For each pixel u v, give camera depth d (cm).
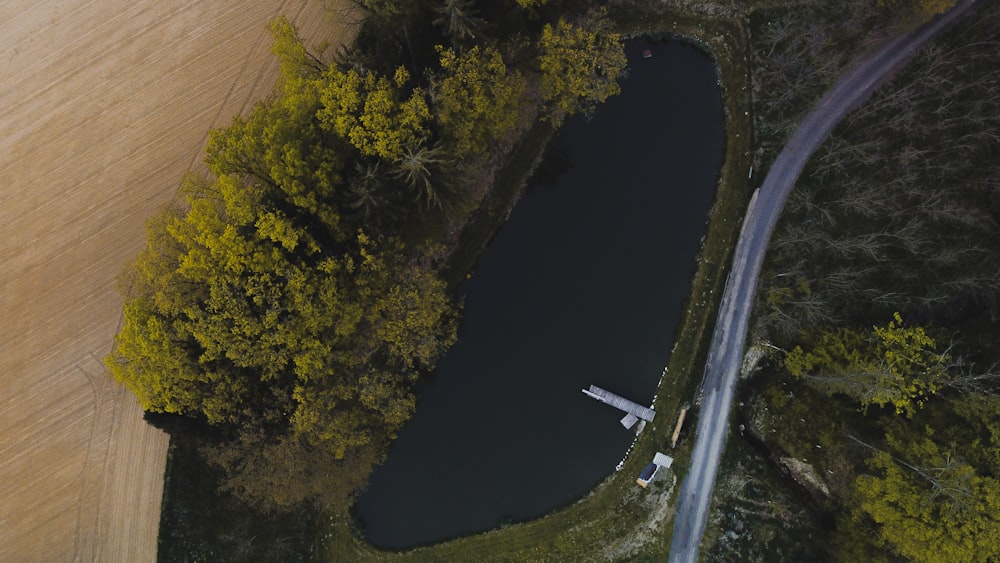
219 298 3688
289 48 3894
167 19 4856
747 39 4825
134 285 4150
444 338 4809
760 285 4728
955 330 4159
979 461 3697
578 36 4022
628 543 4750
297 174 3641
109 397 4797
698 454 4734
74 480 4753
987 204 4209
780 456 4594
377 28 4116
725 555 4625
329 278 3822
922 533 3659
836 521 4359
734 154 4850
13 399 4816
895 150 4450
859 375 4041
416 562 4856
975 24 4366
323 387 4081
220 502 4691
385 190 3838
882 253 4412
